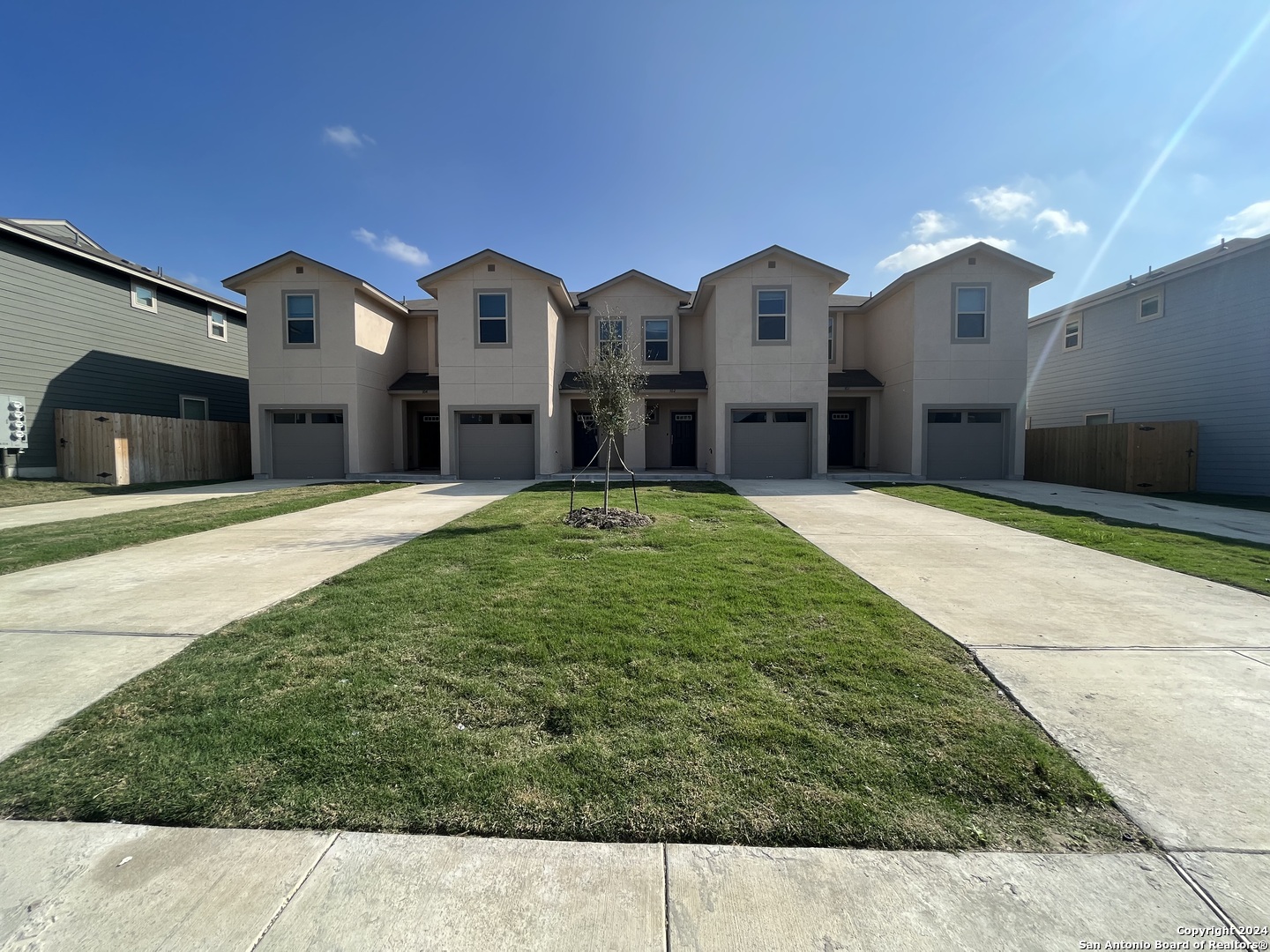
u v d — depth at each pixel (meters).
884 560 6.08
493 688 3.07
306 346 15.87
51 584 5.14
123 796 2.24
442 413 15.80
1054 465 14.68
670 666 3.33
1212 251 13.79
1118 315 16.05
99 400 15.27
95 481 13.88
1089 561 6.06
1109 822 2.11
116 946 1.63
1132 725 2.76
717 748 2.54
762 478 15.80
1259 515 9.27
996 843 2.02
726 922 1.72
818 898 1.81
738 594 4.64
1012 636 3.87
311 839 2.04
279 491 12.82
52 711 2.88
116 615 4.30
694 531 7.45
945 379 15.43
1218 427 13.34
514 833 2.07
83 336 14.84
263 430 15.99
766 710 2.87
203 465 16.05
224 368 19.48
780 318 15.74
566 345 18.61
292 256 15.62
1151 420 15.03
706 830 2.07
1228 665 3.43
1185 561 5.98
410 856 1.97
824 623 4.02
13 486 12.46
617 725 2.72
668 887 1.85
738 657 3.46
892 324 16.78
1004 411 15.47
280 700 2.96
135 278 16.17
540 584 4.91
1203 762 2.47
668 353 18.16
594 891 1.84
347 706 2.90
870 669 3.32
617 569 5.41
